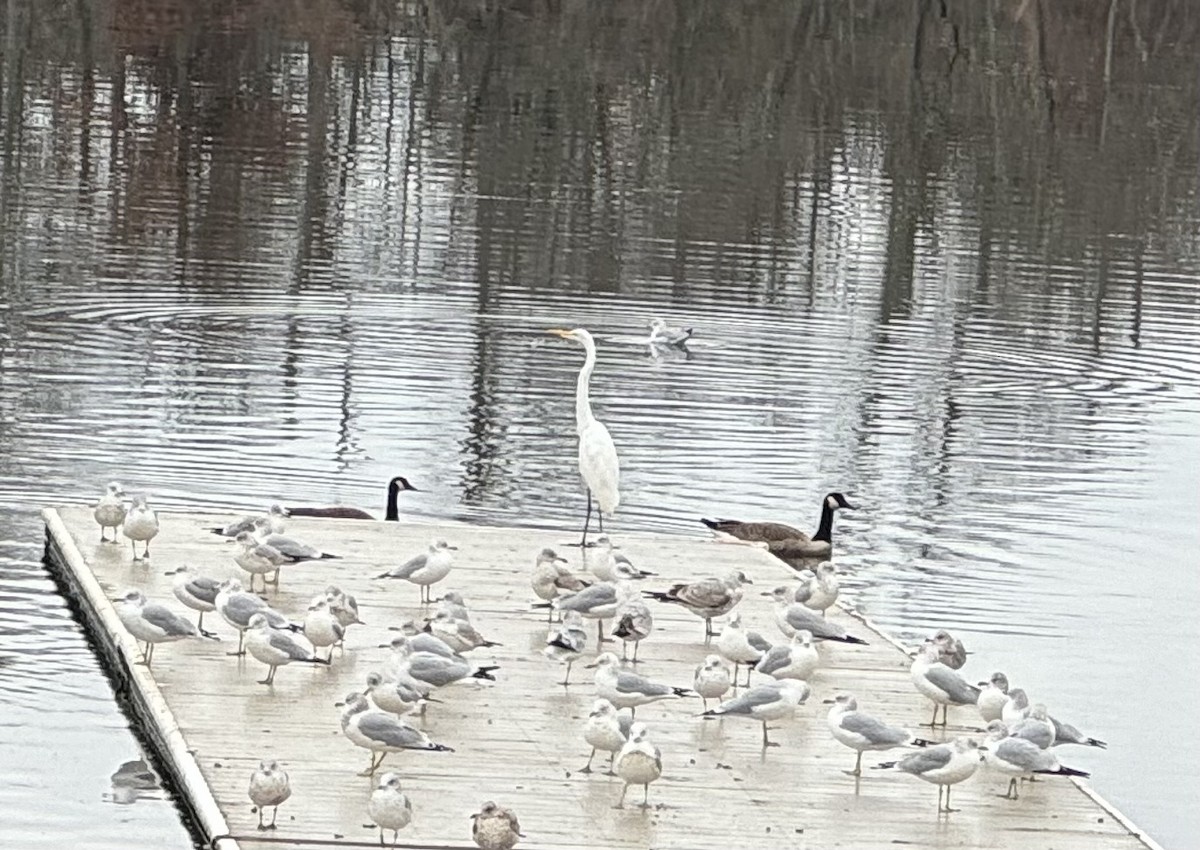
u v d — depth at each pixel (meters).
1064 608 25.41
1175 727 21.92
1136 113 69.06
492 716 19.22
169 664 20.17
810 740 19.09
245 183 50.09
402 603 22.59
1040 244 49.66
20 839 17.36
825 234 48.81
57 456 28.95
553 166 54.59
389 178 51.69
